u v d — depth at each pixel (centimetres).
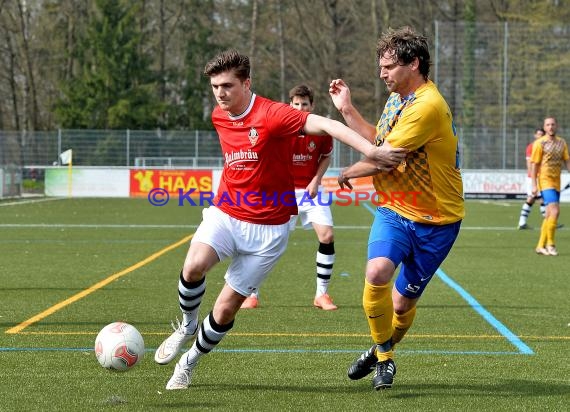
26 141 7838
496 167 7300
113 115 9938
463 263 2872
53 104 10725
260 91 11519
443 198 1180
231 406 1103
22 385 1203
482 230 4294
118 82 10231
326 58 11288
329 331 1631
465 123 7325
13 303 1947
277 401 1130
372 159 1111
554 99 7269
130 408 1089
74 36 11450
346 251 3247
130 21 10438
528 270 2681
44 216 5059
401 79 1174
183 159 7825
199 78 11006
